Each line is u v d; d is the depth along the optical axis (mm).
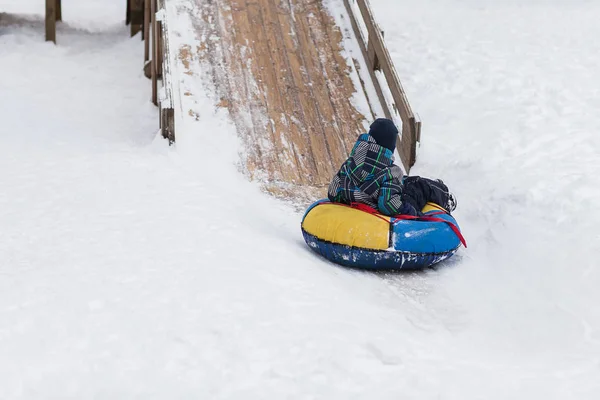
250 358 5363
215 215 8258
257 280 6586
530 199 8805
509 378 5453
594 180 9125
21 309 5797
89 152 10711
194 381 5066
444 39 15055
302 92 11695
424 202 8281
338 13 13305
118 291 6172
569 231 8047
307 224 8031
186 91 11422
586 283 7137
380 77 11734
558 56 14094
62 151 10781
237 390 5012
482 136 10891
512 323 6742
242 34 12633
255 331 5707
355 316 6277
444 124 11469
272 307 6117
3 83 14320
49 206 8336
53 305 5883
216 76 11781
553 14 17312
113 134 12188
